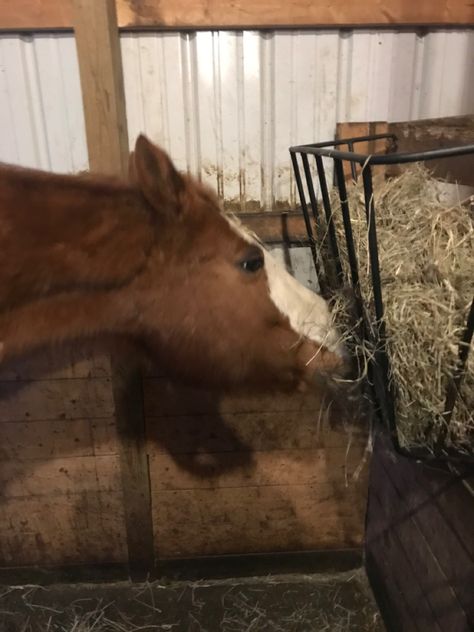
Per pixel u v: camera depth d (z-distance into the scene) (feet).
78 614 5.47
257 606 5.52
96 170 4.38
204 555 5.90
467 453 2.80
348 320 3.42
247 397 5.25
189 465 5.51
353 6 4.41
